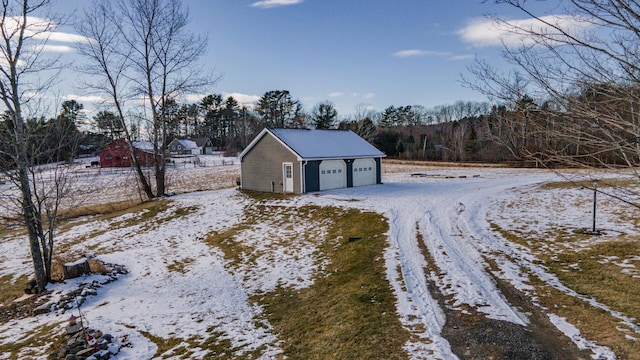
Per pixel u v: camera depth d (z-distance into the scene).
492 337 6.64
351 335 7.42
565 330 6.71
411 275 10.01
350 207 18.95
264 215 19.81
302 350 7.37
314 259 13.23
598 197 18.14
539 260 10.32
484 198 19.97
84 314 10.35
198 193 27.73
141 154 46.31
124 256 15.86
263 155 25.45
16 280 13.59
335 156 24.62
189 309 10.38
